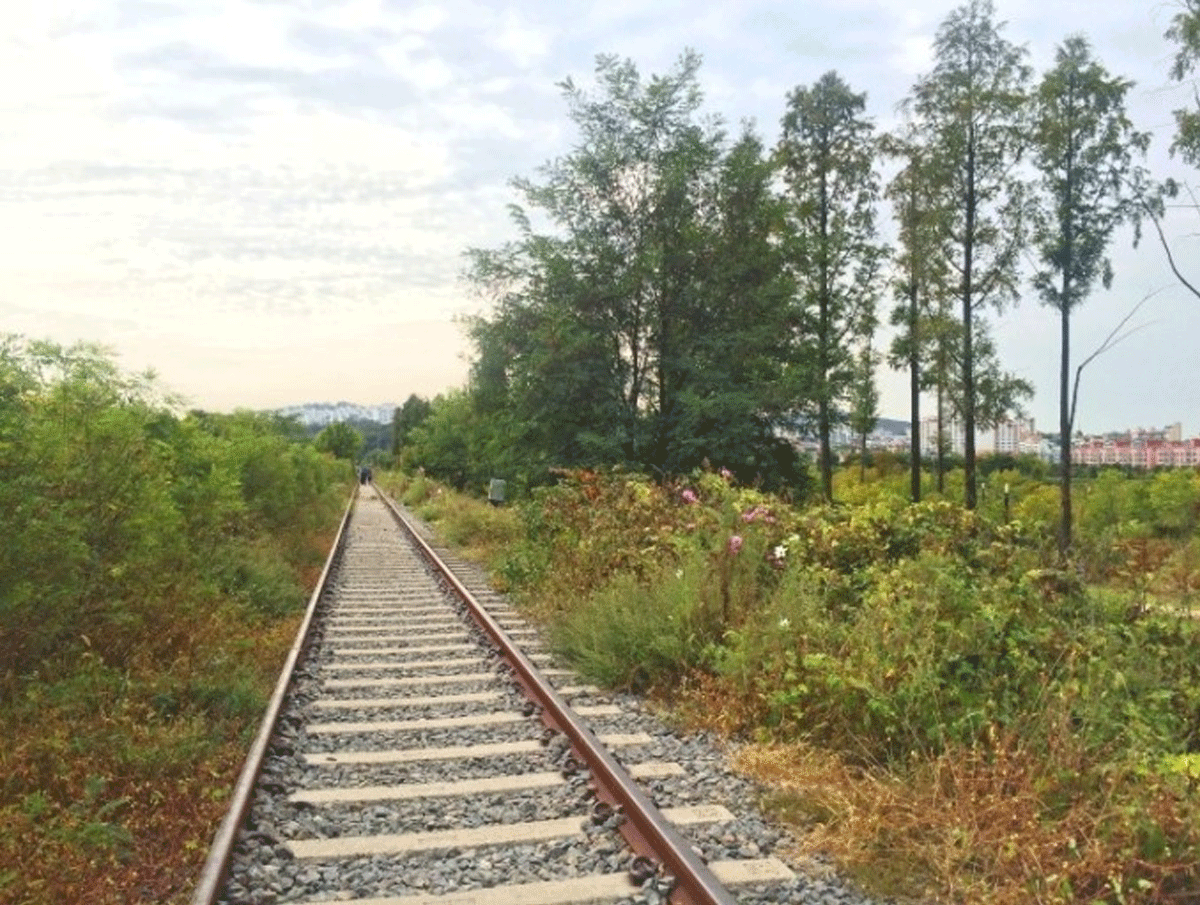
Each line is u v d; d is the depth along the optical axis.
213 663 8.55
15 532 6.54
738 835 5.00
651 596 9.43
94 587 7.95
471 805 5.57
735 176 26.88
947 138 32.84
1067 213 31.55
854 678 6.38
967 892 4.31
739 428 24.59
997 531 8.89
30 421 7.26
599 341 25.52
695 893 4.17
